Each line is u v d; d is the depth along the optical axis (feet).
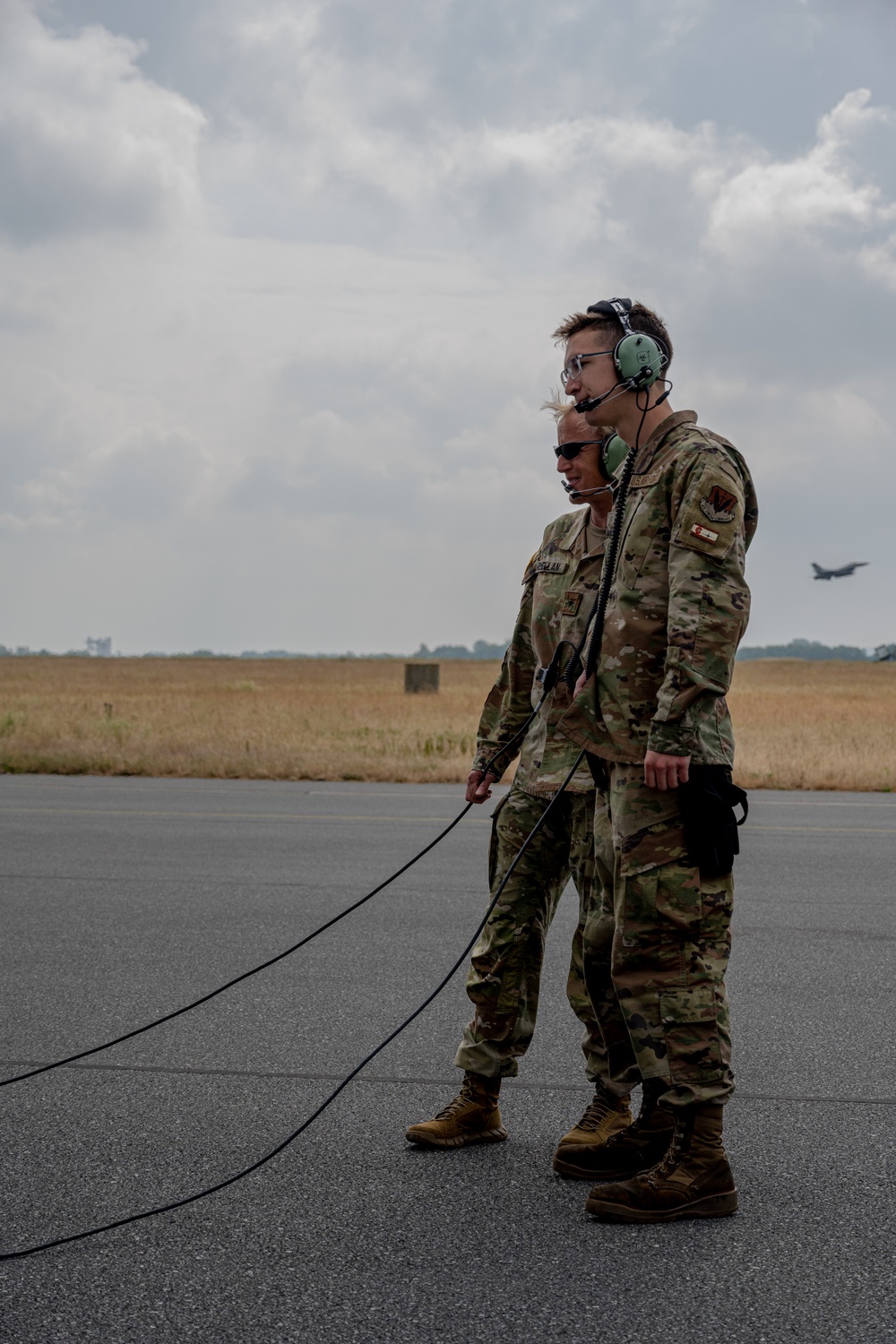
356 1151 10.78
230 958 17.90
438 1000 15.78
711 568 9.36
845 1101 12.16
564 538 11.47
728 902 9.68
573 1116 11.81
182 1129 11.27
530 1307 7.93
